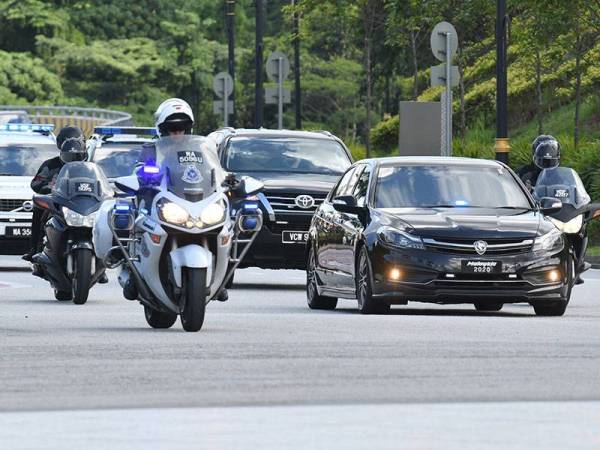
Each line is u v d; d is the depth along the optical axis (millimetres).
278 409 20750
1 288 50156
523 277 38188
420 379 24016
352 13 102250
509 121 105062
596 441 18344
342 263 41125
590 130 95750
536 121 102875
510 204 40938
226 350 28172
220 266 32344
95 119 166000
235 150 54312
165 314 33406
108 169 65688
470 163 42062
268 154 54250
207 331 32375
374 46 127250
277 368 25391
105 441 18219
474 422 19703
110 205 37344
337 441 18203
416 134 66938
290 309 42344
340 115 179500
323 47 188125
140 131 66625
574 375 24594
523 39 82875
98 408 20953
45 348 28469
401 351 28031
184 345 29094
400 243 38344
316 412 20500
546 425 19516
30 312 38781
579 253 45062
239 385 23266
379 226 39094
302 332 32125
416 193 40844
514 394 22375
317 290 43125
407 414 20328
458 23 94188
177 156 32188
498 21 68125
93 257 42344
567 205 44750
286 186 51625
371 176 41562
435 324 34438
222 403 21406
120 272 34344
